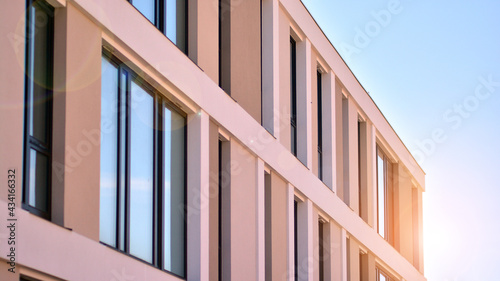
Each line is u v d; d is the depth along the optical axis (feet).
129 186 51.13
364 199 101.24
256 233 68.44
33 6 43.47
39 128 43.37
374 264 102.68
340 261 89.97
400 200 117.19
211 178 60.75
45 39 44.21
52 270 41.60
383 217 111.14
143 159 53.01
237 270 64.59
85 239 44.39
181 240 57.41
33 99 43.06
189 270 57.31
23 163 41.91
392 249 109.70
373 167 104.12
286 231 75.36
